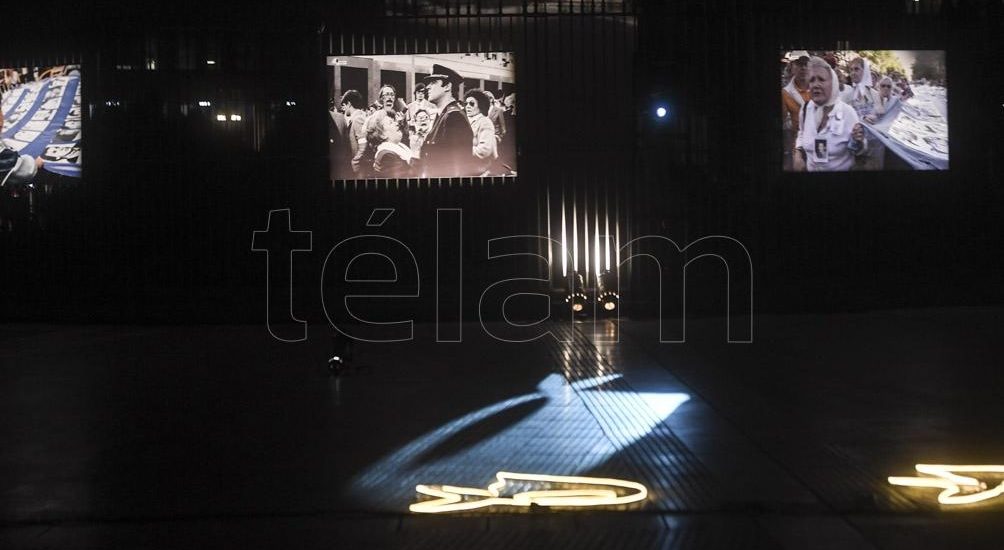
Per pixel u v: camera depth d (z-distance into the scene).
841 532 5.93
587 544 5.76
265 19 18.17
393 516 6.34
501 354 13.67
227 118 18.30
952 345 13.68
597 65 18.20
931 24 18.25
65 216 18.61
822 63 18.06
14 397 10.67
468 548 5.71
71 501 6.73
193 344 15.22
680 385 10.95
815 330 15.61
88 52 18.44
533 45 18.17
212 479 7.25
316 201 18.19
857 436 8.34
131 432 8.88
